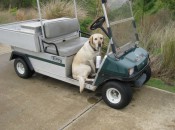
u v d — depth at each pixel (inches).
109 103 148.6
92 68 163.3
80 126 133.2
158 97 159.5
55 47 164.1
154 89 169.5
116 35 143.3
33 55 180.4
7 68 217.3
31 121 139.3
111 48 140.7
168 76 185.3
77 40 189.0
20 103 158.4
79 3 321.7
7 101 161.5
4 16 367.6
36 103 157.8
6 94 171.0
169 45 187.0
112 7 140.5
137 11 273.0
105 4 133.9
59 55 164.1
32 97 165.6
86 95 165.8
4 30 190.2
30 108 152.3
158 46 207.8
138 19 259.0
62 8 304.3
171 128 129.8
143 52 161.2
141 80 150.4
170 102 153.6
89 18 289.3
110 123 134.6
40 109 150.8
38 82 188.5
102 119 138.4
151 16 261.0
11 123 138.3
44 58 173.9
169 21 245.1
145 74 161.2
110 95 148.6
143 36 218.1
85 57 159.2
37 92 172.6
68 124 135.3
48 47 170.1
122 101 142.5
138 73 145.6
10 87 181.5
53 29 169.8
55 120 139.3
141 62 149.6
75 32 194.1
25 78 194.9
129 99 143.4
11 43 189.0
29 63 185.3
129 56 148.3
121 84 141.9
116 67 139.6
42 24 165.8
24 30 178.2
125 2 153.2
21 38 178.2
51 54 168.4
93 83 151.5
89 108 149.9
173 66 185.0
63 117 141.8
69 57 164.2
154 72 187.8
